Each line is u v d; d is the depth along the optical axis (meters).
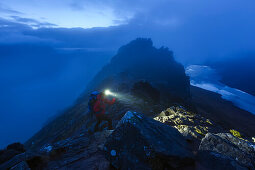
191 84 199.62
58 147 4.80
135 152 3.25
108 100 6.12
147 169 2.99
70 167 3.87
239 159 3.33
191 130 5.93
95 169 3.63
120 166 3.20
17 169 3.57
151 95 22.42
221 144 3.72
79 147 4.89
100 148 4.66
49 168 3.91
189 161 3.42
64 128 26.17
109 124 6.22
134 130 3.57
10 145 5.98
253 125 71.19
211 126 7.45
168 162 3.21
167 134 3.99
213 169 3.21
